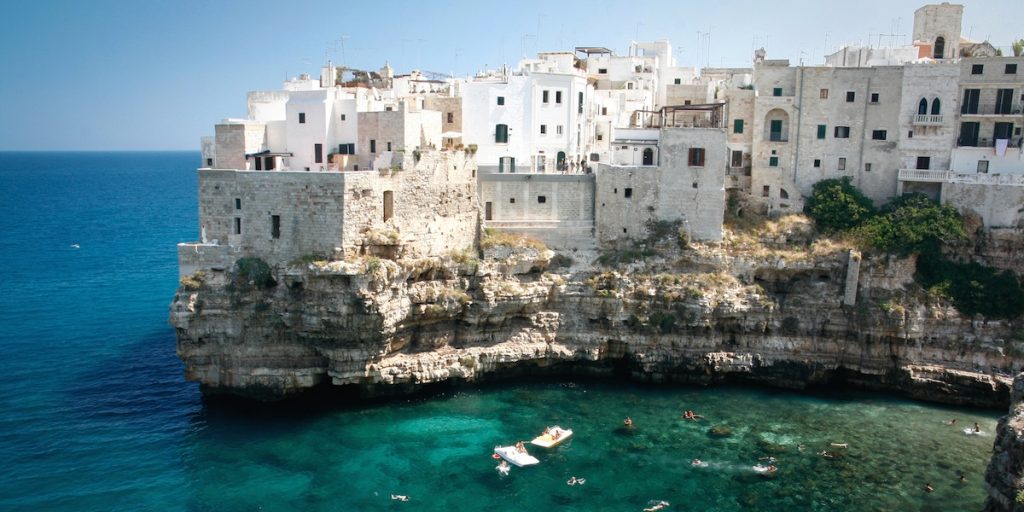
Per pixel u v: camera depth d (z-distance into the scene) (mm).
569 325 65125
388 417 56031
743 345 64125
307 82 91312
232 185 56969
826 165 71250
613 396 60625
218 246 57406
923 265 65062
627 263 65375
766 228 68438
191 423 54781
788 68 71188
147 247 133000
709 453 50625
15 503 44094
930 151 68438
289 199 56094
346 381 57656
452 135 72938
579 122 77312
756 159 72562
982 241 65125
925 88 67812
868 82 69375
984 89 67000
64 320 81375
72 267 112812
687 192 66188
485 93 72625
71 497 44875
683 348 63625
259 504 44344
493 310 62562
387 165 60938
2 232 149625
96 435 52688
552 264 66812
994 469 37031
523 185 67500
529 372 64750
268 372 58094
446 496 45219
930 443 52219
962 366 60469
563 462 49250
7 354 69375
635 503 44719
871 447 51625
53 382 62469
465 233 65312
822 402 59781
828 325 63688
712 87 84188
